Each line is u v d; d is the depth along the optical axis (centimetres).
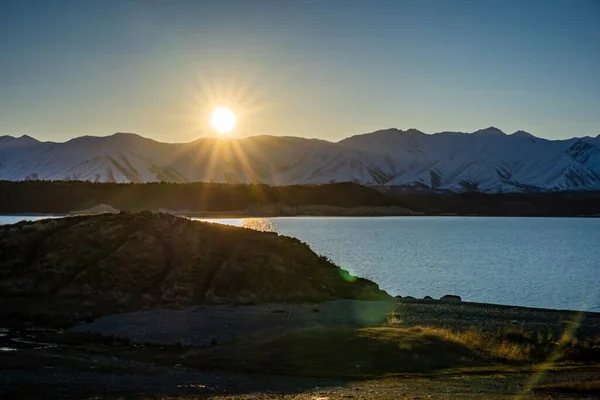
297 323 3450
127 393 1966
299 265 4956
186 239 4969
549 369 2588
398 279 7806
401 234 17188
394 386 2198
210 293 4175
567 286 7225
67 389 1989
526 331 3741
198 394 1994
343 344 2755
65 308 3728
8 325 3306
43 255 4569
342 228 19738
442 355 2688
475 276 8169
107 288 4162
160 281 4331
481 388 2161
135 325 3366
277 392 2064
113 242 4791
